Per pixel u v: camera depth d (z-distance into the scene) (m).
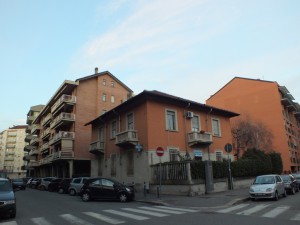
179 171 19.06
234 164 23.28
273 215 10.50
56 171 49.38
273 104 45.00
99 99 43.50
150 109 22.98
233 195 17.41
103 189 17.23
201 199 15.91
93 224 9.19
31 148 74.12
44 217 10.93
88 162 43.06
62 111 44.84
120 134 24.31
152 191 20.94
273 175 17.31
